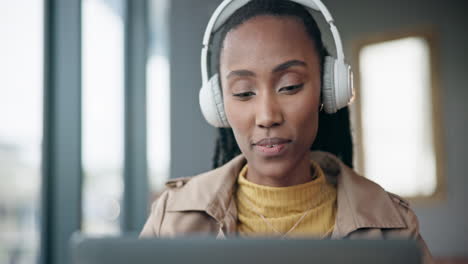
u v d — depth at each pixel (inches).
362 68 169.6
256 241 19.6
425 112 161.9
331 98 31.2
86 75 111.7
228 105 29.8
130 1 160.1
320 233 31.1
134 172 160.7
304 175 31.7
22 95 87.0
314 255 19.1
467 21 156.0
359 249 18.9
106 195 132.0
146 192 160.7
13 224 83.9
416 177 163.2
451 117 157.9
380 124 167.8
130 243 20.2
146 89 162.4
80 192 101.9
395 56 165.6
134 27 160.9
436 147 159.6
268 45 28.1
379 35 167.2
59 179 100.0
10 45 82.3
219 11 32.6
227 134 39.8
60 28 101.2
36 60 93.0
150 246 20.1
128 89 159.9
